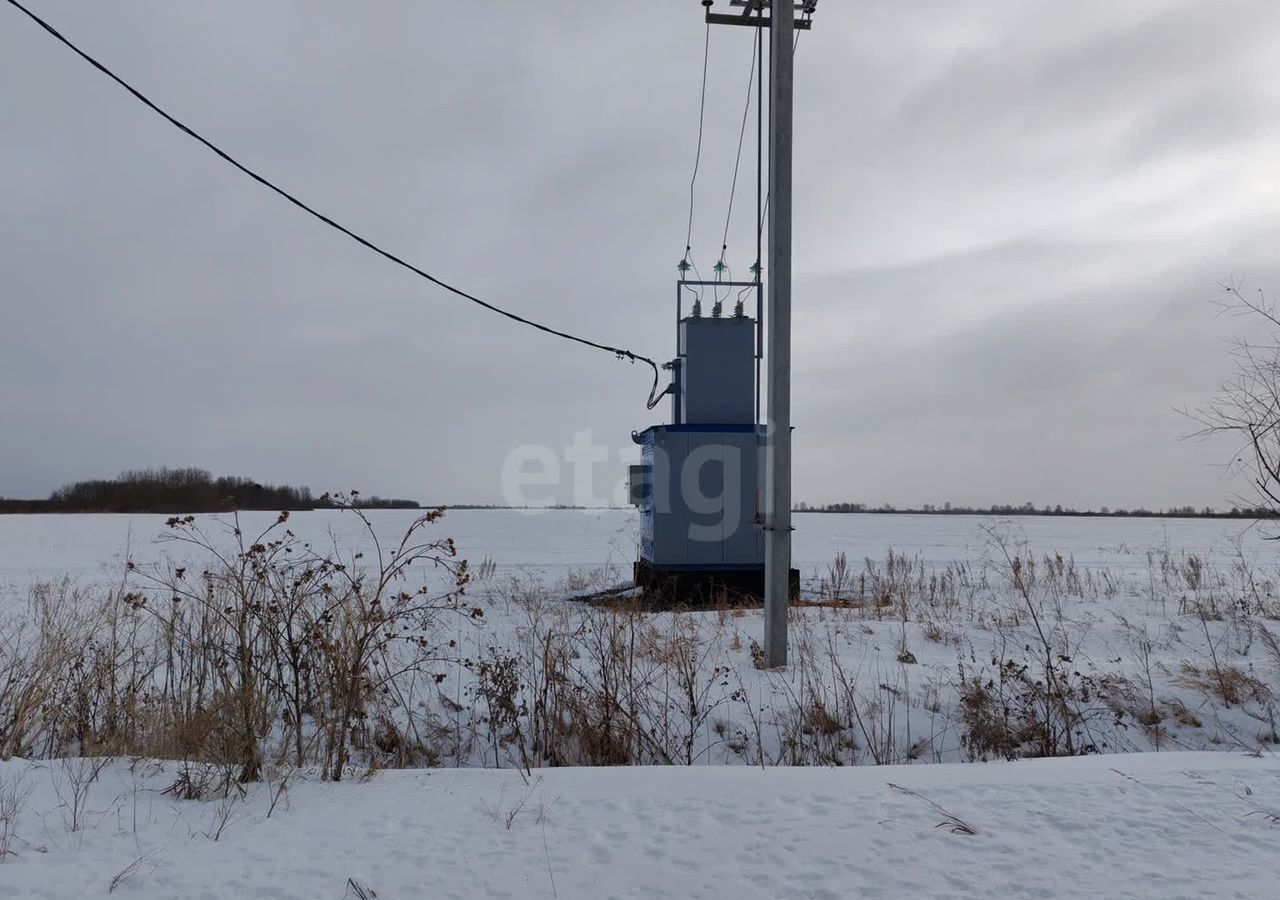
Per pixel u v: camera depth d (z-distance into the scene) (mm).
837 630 10586
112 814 4004
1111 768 4594
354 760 5594
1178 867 3219
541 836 3713
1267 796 3990
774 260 9094
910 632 10531
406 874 3330
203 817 3990
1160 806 3887
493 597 13750
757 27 11312
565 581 17188
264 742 5312
